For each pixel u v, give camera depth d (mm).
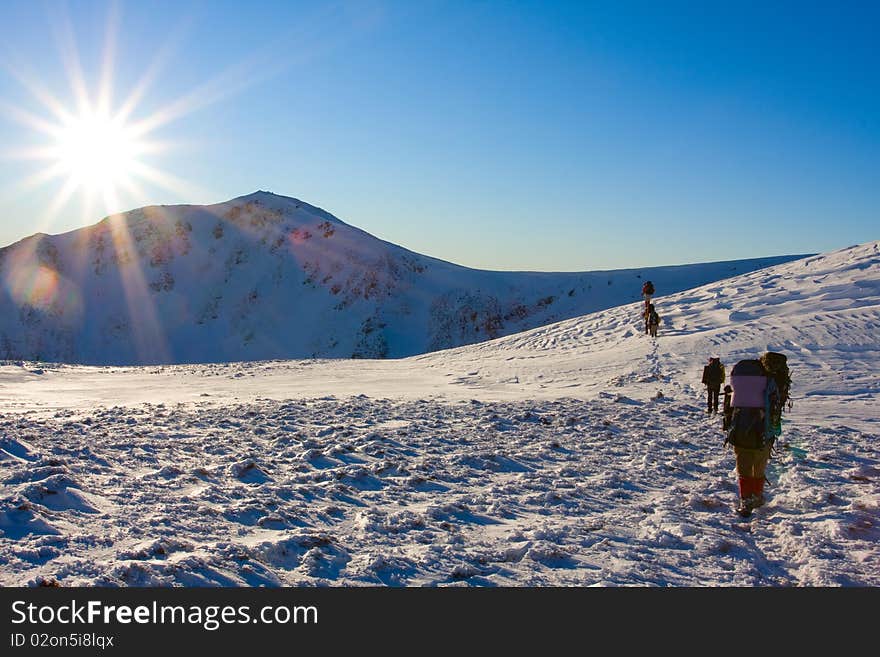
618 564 5492
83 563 4547
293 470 8562
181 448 9648
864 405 16719
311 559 5164
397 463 8992
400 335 142875
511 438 11500
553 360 29719
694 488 8352
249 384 26703
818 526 6727
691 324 32469
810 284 35531
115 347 156500
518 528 6395
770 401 7461
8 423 11633
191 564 4699
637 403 17578
